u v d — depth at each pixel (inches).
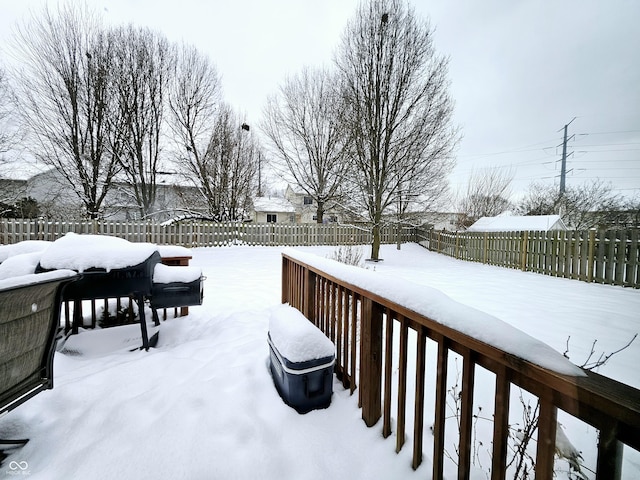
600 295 187.0
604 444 25.9
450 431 63.7
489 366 38.5
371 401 63.6
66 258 90.7
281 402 71.3
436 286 215.5
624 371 87.3
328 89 522.0
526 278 252.7
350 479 52.1
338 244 523.2
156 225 407.5
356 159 400.5
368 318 64.6
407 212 469.1
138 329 113.5
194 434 59.7
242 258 357.1
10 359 50.5
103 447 56.0
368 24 376.8
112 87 434.6
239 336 115.4
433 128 376.8
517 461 54.7
